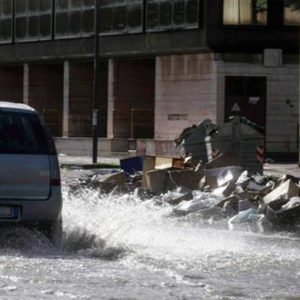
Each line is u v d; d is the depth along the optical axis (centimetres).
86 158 6169
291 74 6022
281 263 1423
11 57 7262
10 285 1154
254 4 5972
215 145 3312
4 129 1499
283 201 1944
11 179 1469
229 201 2050
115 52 6525
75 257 1416
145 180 2448
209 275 1287
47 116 7212
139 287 1163
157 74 6338
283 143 6044
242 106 6028
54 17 6912
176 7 6138
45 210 1485
